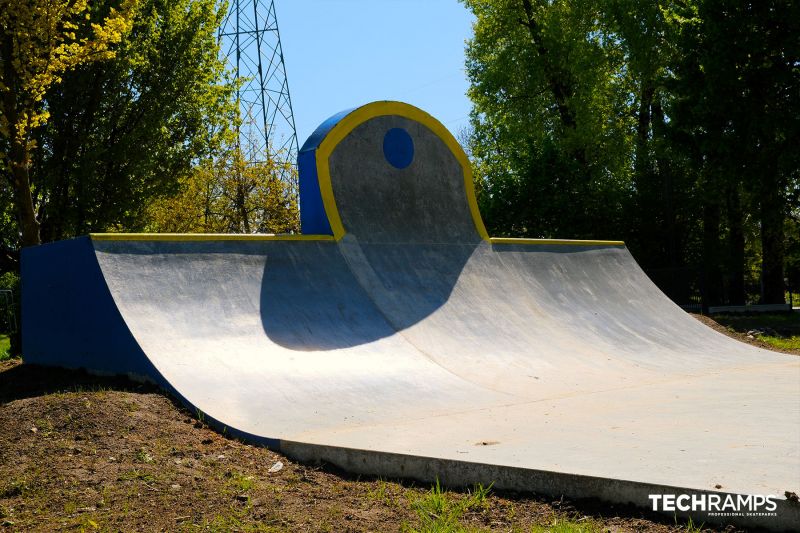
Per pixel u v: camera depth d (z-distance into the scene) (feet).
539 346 33.50
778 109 64.44
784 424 18.24
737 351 40.01
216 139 71.51
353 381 24.86
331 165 35.50
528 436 17.95
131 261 26.30
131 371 23.54
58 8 41.39
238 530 12.86
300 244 32.30
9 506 13.92
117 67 59.88
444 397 24.81
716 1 65.36
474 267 38.63
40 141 59.06
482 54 89.61
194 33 66.39
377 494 15.15
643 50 77.66
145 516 13.44
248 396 21.99
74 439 17.66
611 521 12.67
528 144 81.00
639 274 48.01
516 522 13.10
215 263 28.40
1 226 63.05
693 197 81.10
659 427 18.42
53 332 28.91
